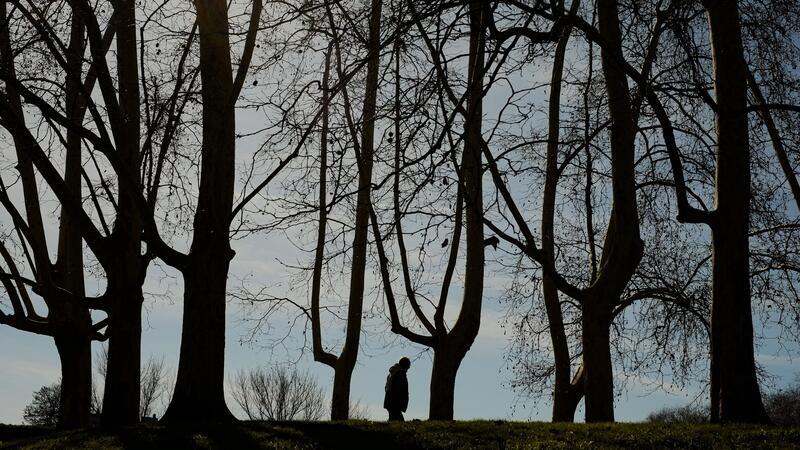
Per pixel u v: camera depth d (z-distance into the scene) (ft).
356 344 78.69
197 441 45.03
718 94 48.44
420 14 37.24
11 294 68.74
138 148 59.21
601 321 54.08
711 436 43.11
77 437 47.96
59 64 55.93
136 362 57.16
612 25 52.16
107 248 56.65
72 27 62.28
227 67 54.90
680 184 47.16
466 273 69.56
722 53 48.39
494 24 37.27
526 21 37.86
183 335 52.34
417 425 50.34
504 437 46.73
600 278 54.19
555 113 67.15
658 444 43.01
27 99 50.57
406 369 63.10
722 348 46.91
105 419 55.98
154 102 55.77
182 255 52.90
